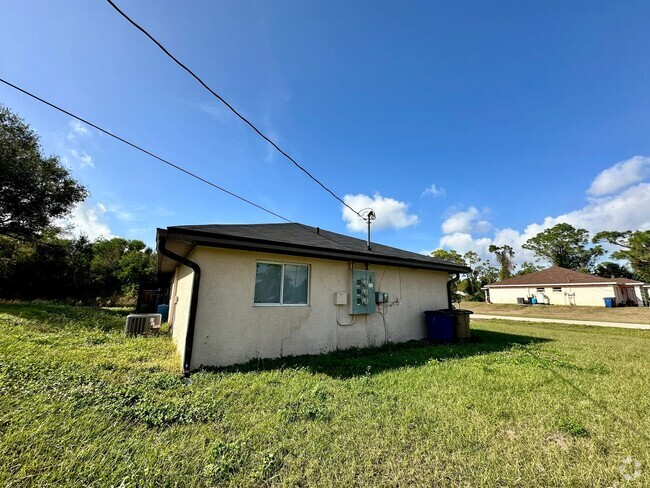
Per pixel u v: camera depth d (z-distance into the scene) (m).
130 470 1.93
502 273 36.41
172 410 2.88
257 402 3.22
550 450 2.38
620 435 2.64
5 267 15.55
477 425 2.77
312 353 6.07
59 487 1.74
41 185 14.81
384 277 7.76
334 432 2.60
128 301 20.52
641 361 5.56
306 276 6.29
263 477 1.96
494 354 6.14
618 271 34.75
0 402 2.71
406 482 1.96
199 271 4.92
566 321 16.20
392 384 3.94
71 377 3.59
